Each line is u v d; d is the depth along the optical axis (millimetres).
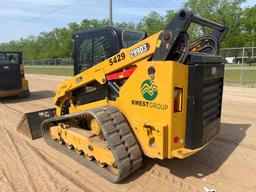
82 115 4551
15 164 4770
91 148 4379
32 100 11289
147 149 3781
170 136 3502
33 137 6035
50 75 25844
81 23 67375
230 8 46906
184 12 3236
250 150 5121
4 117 8305
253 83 14070
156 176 4203
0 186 4043
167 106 3439
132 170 3992
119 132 3900
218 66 4051
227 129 6352
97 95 4645
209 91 3926
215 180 4074
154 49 3553
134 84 3832
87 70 4555
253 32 47562
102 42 4398
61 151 5176
